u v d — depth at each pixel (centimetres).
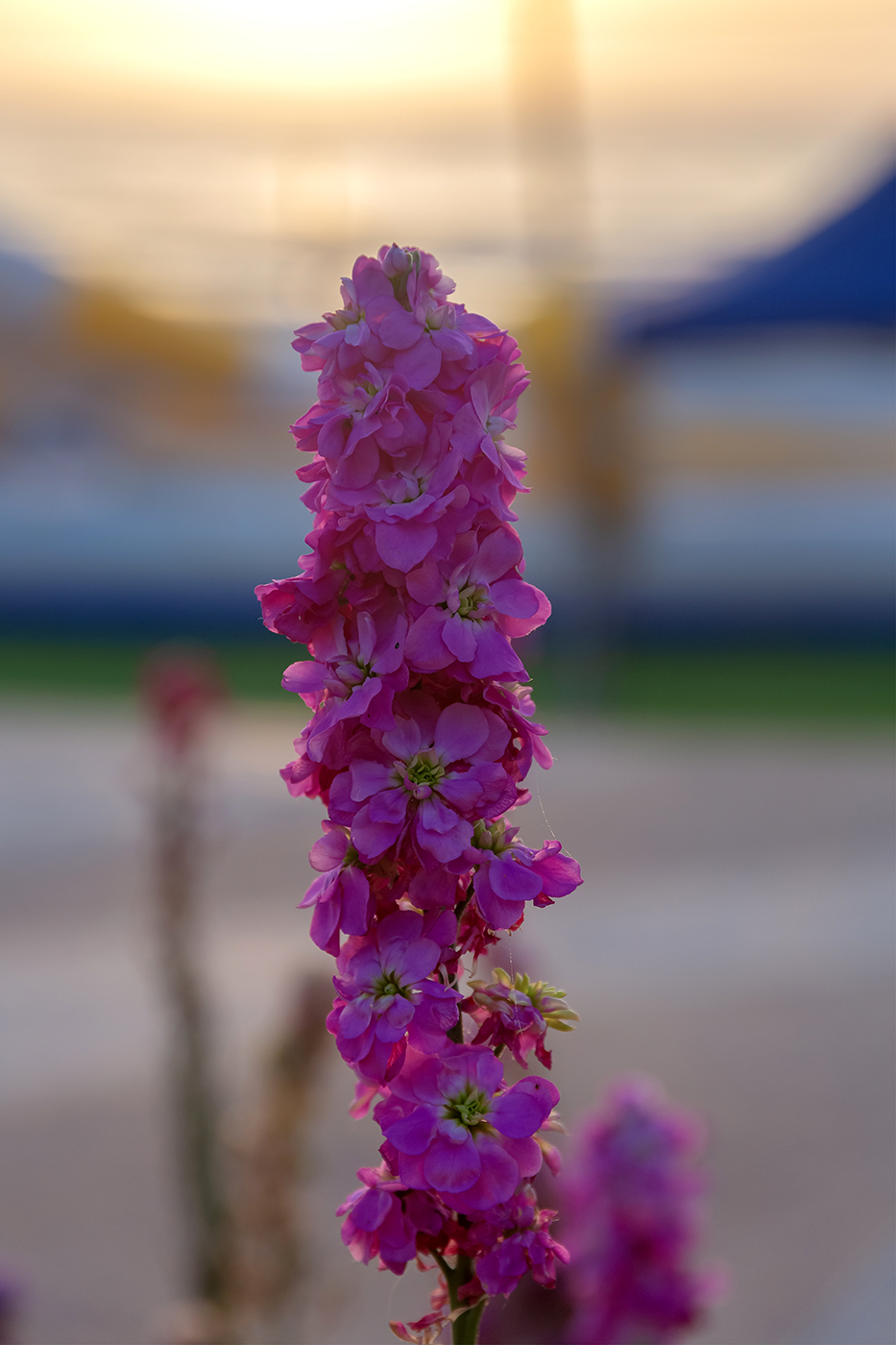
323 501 116
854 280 1297
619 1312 237
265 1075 314
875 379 2302
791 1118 590
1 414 2320
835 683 1695
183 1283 446
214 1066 355
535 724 116
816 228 1345
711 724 1462
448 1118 110
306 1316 329
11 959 779
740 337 1380
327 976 316
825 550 2038
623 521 1675
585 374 1633
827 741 1370
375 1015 109
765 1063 649
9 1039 674
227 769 1177
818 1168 546
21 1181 532
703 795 1155
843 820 1080
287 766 119
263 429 2467
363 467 113
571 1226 244
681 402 2272
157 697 424
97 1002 716
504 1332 235
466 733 113
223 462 2442
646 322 1431
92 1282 454
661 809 1112
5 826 1048
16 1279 301
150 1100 604
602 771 1246
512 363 120
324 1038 313
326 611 115
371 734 113
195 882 403
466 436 113
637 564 1966
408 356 114
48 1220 503
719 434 2244
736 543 2050
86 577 2181
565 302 1647
